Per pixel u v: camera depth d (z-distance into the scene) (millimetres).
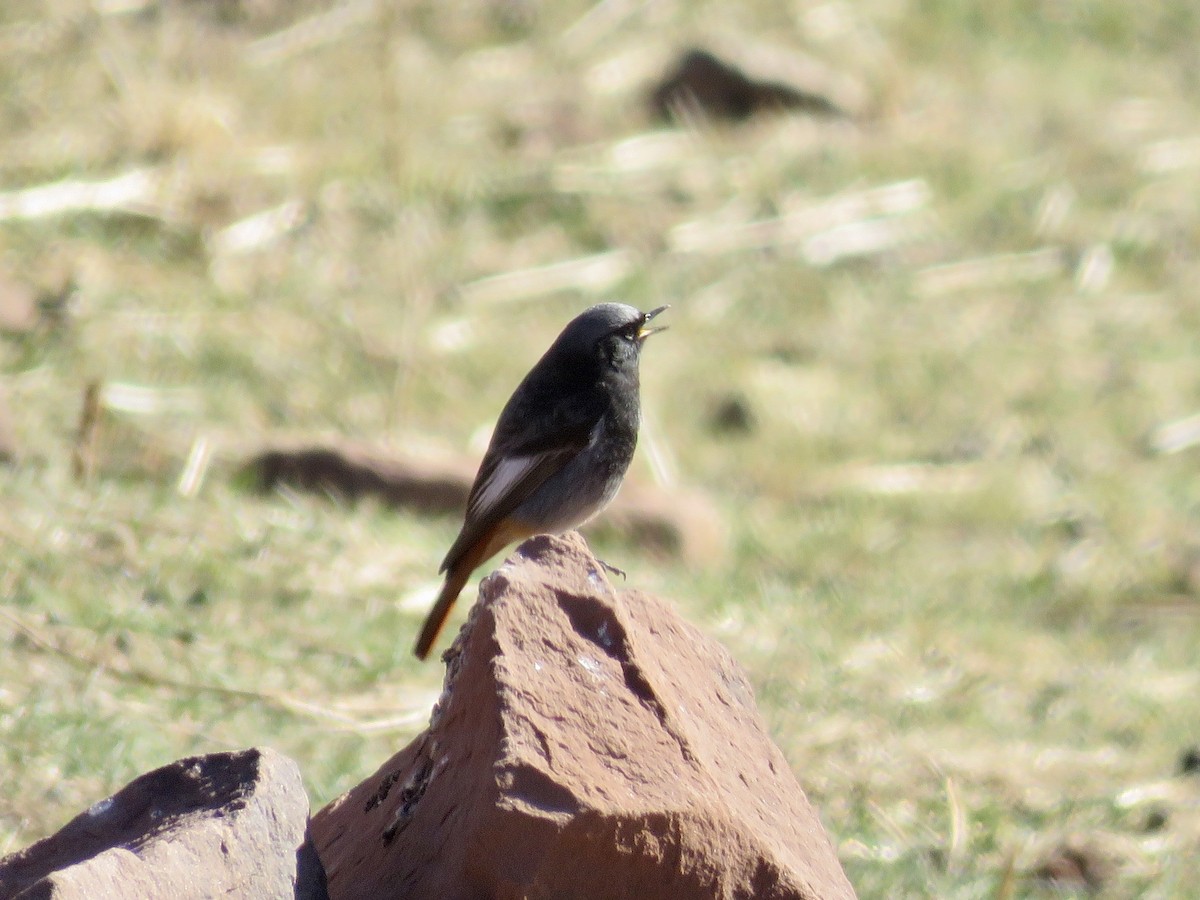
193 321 15211
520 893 4895
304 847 5105
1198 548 14578
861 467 15852
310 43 20297
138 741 8172
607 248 18516
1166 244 19828
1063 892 8477
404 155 18406
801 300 18297
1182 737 10805
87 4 19781
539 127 20047
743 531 13992
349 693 9289
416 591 10727
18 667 8648
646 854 5016
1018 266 19312
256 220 17094
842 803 9180
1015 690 11367
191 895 4680
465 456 13383
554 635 5395
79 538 10258
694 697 5961
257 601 10062
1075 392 17328
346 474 12297
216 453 12461
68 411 12898
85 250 15820
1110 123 22016
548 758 5051
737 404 16375
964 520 15023
